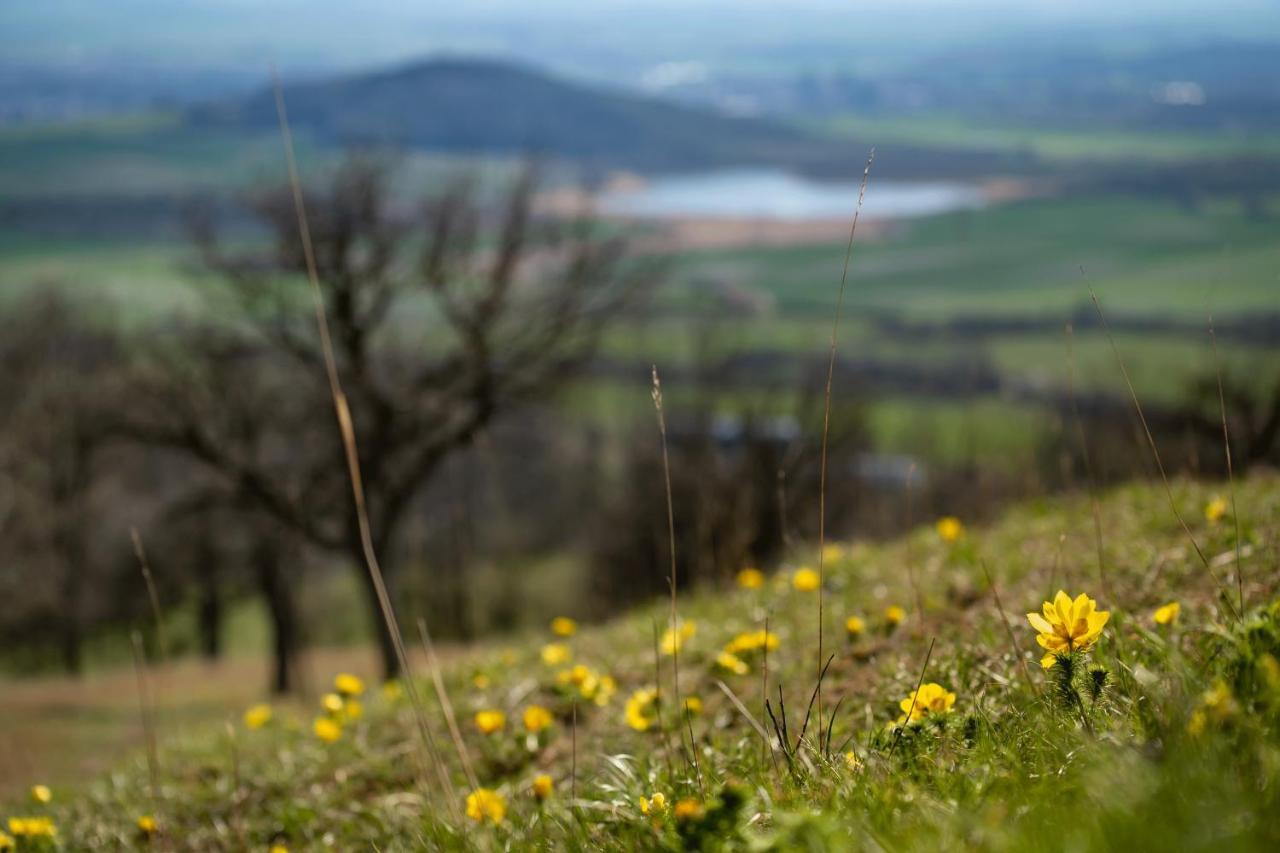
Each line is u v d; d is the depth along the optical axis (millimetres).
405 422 30094
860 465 41406
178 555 43531
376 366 30734
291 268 29422
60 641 51281
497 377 30453
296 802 6992
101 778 9594
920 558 8602
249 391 31359
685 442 38562
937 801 2797
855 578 8555
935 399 93438
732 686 6391
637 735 5965
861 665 5926
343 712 8289
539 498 52531
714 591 10141
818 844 2375
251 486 30594
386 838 5777
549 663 8695
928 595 6863
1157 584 5375
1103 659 3588
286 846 6496
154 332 31672
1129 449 13922
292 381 31562
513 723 7148
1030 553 7383
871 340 136375
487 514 51812
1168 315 150500
